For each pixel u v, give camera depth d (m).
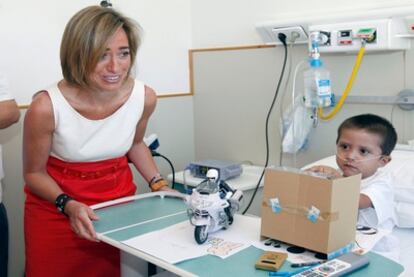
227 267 1.07
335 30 2.00
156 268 1.81
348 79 2.17
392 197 1.59
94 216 1.43
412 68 1.96
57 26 2.40
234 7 2.63
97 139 1.66
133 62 1.62
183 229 1.34
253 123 2.62
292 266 1.05
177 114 2.90
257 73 2.54
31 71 2.33
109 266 1.83
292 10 2.37
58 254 1.73
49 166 1.70
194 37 2.90
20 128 2.30
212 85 2.81
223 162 2.43
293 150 2.29
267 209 1.19
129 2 2.63
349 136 1.58
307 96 2.13
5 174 2.28
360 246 1.16
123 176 1.81
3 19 2.22
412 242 1.62
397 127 2.04
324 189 1.08
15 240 2.34
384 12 1.88
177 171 2.92
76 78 1.50
